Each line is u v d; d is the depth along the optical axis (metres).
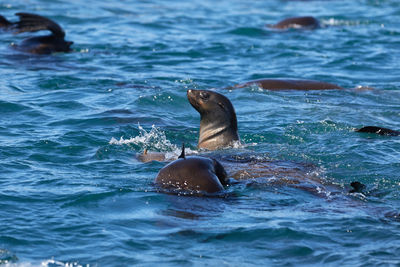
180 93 50.94
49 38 70.12
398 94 53.78
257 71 61.88
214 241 22.64
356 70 63.66
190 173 28.12
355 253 21.80
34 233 23.03
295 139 39.22
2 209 25.25
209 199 26.98
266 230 23.59
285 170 31.97
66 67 60.69
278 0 120.31
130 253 21.59
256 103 49.44
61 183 28.92
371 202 27.61
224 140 37.38
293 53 70.50
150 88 52.84
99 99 48.47
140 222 24.31
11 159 32.78
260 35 80.75
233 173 31.25
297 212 25.83
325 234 23.38
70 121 41.78
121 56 66.94
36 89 51.22
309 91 54.12
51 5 98.06
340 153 35.78
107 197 26.94
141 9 100.25
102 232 23.27
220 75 59.69
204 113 37.84
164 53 68.88
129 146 36.78
